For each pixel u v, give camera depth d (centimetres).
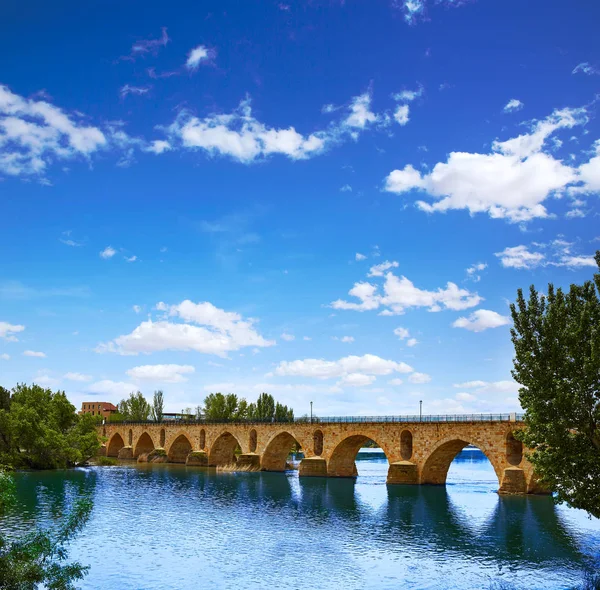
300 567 4647
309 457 10744
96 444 13075
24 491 8512
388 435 9412
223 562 4784
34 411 11869
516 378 4469
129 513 6950
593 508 4125
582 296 4462
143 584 4225
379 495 8362
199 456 13288
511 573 4475
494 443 7994
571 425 4209
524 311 4475
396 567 4641
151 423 15338
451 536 5691
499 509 7069
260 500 7981
